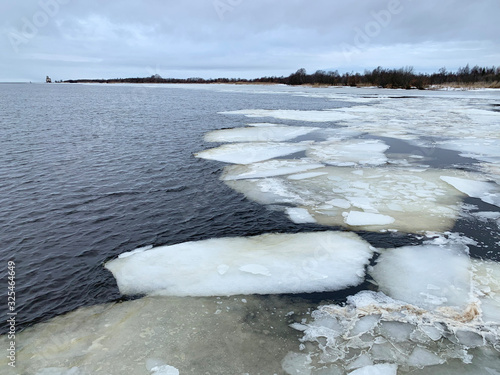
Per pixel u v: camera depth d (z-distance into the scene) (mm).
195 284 4582
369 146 12562
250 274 4805
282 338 3672
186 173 9305
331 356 3438
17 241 5695
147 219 6562
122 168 9633
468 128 16484
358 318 3994
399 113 22781
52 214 6688
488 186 8258
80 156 10805
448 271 4883
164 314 4023
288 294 4406
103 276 4785
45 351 3455
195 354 3428
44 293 4434
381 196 7645
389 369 3287
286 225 6328
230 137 14297
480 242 5680
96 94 51125
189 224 6375
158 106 28453
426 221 6422
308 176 9047
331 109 25953
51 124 17281
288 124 18031
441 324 3887
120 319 3947
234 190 8062
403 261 5137
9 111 23375
